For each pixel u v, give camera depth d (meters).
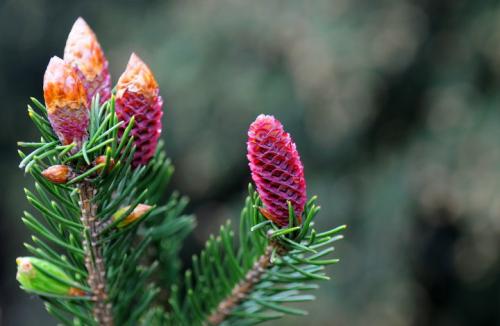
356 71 6.41
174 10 8.03
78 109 1.05
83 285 1.23
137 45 8.06
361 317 6.59
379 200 6.74
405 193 6.61
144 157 1.20
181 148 7.64
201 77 7.43
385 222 6.67
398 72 6.71
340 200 6.95
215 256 1.39
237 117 7.27
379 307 6.60
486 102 6.44
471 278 6.96
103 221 1.18
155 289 1.43
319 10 6.71
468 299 7.39
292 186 1.13
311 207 1.13
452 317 7.50
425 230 7.09
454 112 6.57
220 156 7.43
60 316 1.23
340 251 6.79
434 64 6.83
